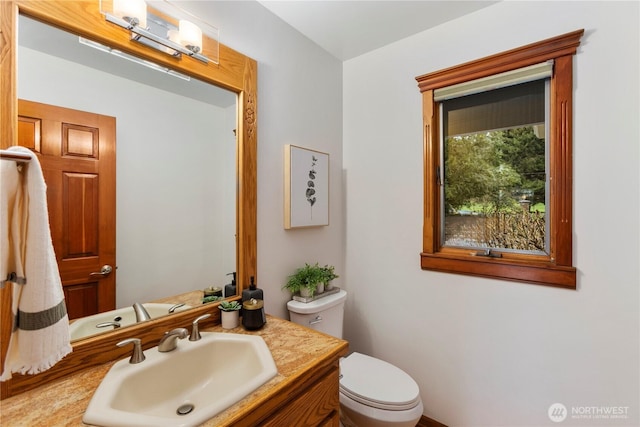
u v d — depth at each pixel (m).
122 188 1.00
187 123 1.17
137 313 1.03
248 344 1.02
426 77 1.69
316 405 0.94
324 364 0.94
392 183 1.86
